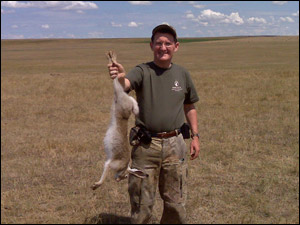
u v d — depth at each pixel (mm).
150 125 3650
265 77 20812
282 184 6137
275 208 5332
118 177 3385
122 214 5168
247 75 21859
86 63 43281
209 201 5523
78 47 98688
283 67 29359
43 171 6828
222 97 14656
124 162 3301
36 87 18219
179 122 3727
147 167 3701
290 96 14719
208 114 11641
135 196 3791
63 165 7168
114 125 3221
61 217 5023
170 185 3805
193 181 6262
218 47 73188
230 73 23375
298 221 4965
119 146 3234
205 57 50031
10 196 5652
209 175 6523
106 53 3180
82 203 5465
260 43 78938
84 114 12047
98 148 8258
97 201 5539
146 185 3732
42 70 32219
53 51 81250
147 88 3625
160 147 3676
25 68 35062
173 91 3668
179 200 3832
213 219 4992
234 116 11242
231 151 7809
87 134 9672
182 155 3783
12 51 84875
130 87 3537
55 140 8891
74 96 15586
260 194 5758
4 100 14766
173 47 3629
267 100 14125
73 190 5953
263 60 41844
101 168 6930
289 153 7750
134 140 3699
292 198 5645
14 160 7504
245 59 44625
